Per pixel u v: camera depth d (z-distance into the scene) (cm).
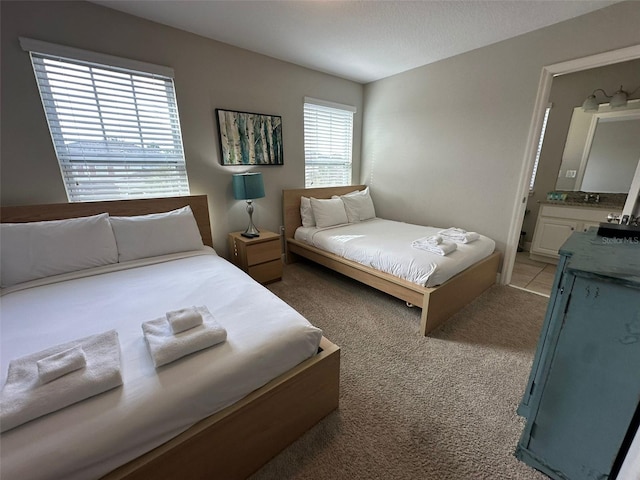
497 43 249
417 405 140
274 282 289
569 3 191
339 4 193
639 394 82
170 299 144
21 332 116
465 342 190
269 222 326
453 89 288
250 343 107
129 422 77
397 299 252
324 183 375
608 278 81
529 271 320
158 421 81
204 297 146
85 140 206
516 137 252
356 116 384
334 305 241
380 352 180
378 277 225
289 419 116
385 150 370
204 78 249
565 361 95
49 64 185
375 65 310
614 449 90
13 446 68
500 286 278
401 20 213
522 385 153
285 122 313
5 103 176
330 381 129
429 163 324
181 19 214
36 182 192
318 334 123
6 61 172
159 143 237
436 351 181
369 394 147
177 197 243
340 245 263
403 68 320
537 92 233
